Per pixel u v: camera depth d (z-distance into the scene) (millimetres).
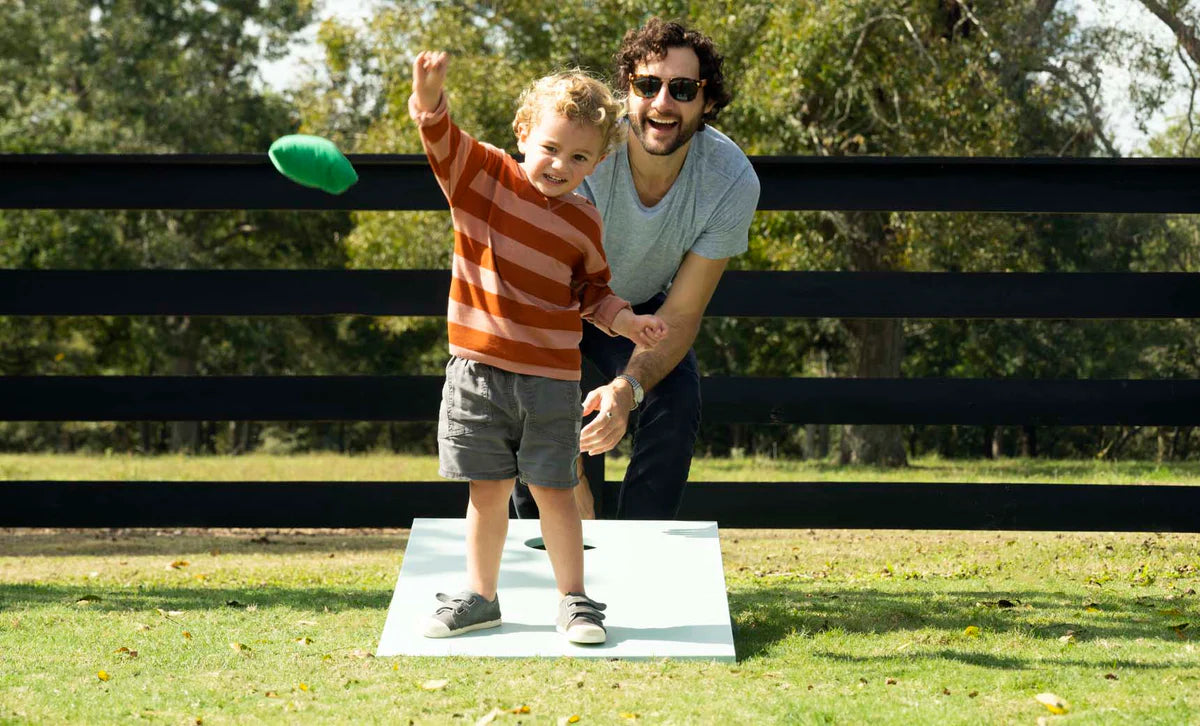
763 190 4613
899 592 3889
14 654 2748
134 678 2480
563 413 2777
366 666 2584
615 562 3102
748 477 11320
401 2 18375
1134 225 17906
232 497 4582
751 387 4605
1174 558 4766
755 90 14320
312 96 21047
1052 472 12469
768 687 2373
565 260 2779
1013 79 15672
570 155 2729
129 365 28203
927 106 14555
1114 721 2088
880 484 4551
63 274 4621
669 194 3447
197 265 25016
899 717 2121
